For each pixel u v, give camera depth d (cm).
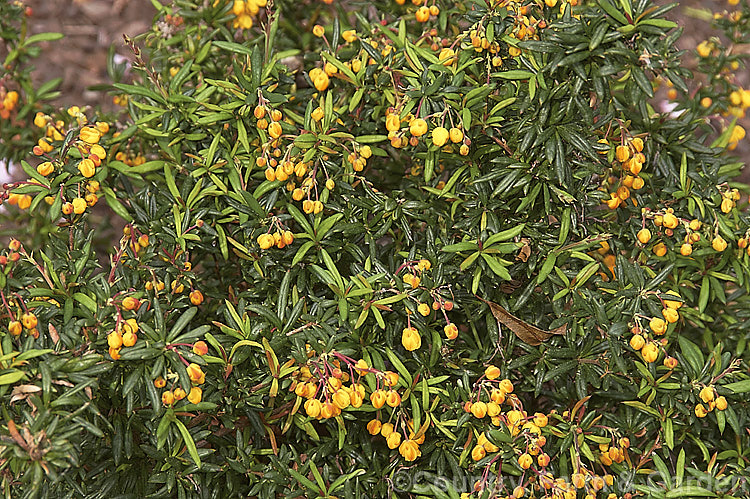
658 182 74
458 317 74
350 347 68
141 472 70
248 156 72
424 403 68
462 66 69
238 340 70
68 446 62
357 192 72
